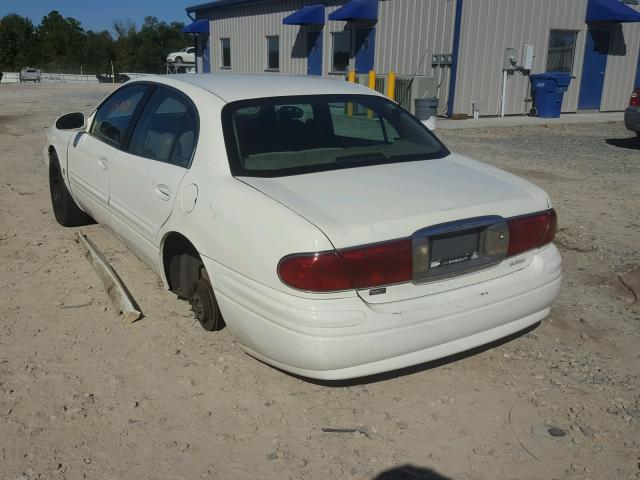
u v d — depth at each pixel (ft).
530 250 11.13
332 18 59.77
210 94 12.66
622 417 10.33
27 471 8.93
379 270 9.46
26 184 26.09
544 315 11.59
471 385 11.23
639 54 63.10
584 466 9.22
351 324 9.29
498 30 52.16
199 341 12.57
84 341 12.56
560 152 36.27
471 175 11.93
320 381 11.13
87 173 16.40
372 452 9.48
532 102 56.44
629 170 30.63
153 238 12.97
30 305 14.14
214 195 10.93
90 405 10.46
